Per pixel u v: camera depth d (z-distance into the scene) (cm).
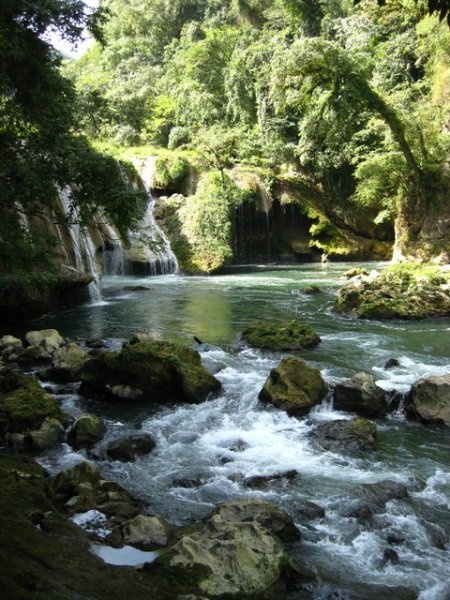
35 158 1352
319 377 905
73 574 418
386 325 1516
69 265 1892
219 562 437
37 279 1556
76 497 564
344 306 1698
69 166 1320
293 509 569
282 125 3938
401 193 3181
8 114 1362
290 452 727
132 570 436
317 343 1280
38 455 712
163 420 837
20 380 894
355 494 599
